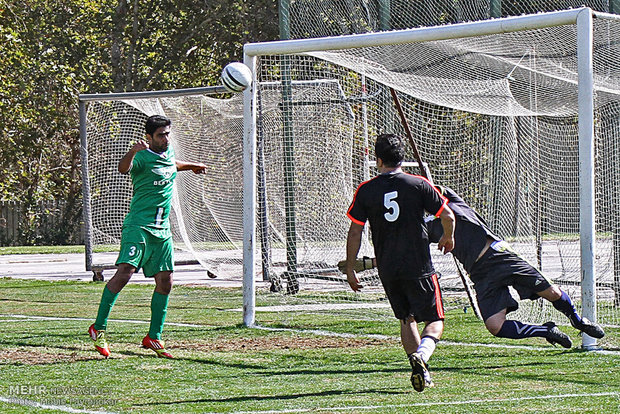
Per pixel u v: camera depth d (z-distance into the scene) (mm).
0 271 45594
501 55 26250
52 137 76812
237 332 22078
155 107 37312
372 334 21688
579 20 19109
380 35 21891
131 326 23312
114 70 78000
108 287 18312
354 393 14312
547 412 12492
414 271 14180
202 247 36812
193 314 26141
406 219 14141
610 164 27578
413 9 33188
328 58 25922
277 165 32906
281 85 30703
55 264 50938
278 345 19938
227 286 35906
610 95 27531
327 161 32312
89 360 18031
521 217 30203
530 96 28594
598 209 28000
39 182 79250
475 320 24109
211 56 78125
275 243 33938
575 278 31234
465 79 27078
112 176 39562
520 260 16328
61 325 23609
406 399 13672
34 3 72188
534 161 31328
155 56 78375
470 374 16031
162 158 18703
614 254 26219
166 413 12844
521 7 32781
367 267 20016
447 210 14312
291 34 32750
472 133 31516
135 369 16953
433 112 32281
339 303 27469
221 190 36719
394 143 14445
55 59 72562
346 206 32344
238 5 72625
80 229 83062
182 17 77125
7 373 16500
